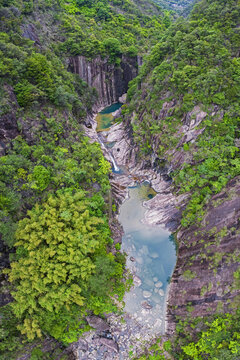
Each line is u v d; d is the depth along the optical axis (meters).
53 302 24.27
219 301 24.88
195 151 38.75
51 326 24.89
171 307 28.92
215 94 38.09
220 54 39.09
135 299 30.09
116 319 28.06
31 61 37.75
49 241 26.55
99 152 45.72
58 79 48.50
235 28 40.47
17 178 29.06
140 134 50.28
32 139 34.62
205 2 47.84
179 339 26.06
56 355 24.61
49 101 41.22
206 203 33.50
